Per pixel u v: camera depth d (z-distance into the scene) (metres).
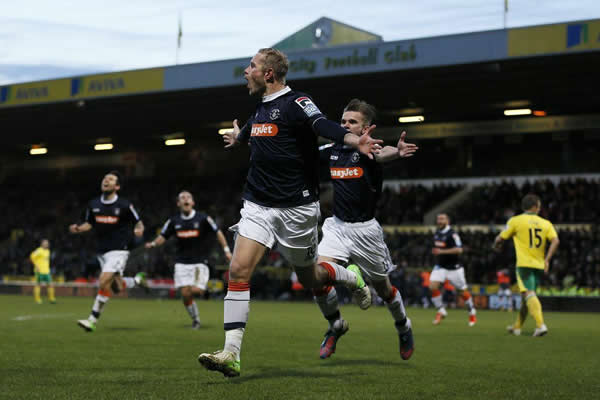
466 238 27.78
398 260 27.72
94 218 9.11
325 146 5.87
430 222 31.67
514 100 28.98
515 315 17.80
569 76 24.81
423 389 4.15
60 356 5.83
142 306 18.95
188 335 8.43
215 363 3.82
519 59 22.55
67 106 31.78
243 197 4.22
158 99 30.31
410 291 24.48
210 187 38.94
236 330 3.97
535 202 9.27
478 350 7.01
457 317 15.77
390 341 7.81
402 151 4.99
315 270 4.55
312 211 4.15
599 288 22.23
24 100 30.97
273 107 4.10
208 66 27.41
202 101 30.48
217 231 10.17
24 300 22.86
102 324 10.73
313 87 27.52
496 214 30.00
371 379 4.53
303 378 4.51
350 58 24.83
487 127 33.84
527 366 5.57
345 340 7.91
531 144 33.41
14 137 39.97
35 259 20.81
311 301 26.03
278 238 4.16
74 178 46.12
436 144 35.34
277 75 4.14
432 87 27.02
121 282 9.62
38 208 42.00
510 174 32.88
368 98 29.09
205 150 41.75
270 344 7.27
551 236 9.21
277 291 26.89
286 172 4.08
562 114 32.12
